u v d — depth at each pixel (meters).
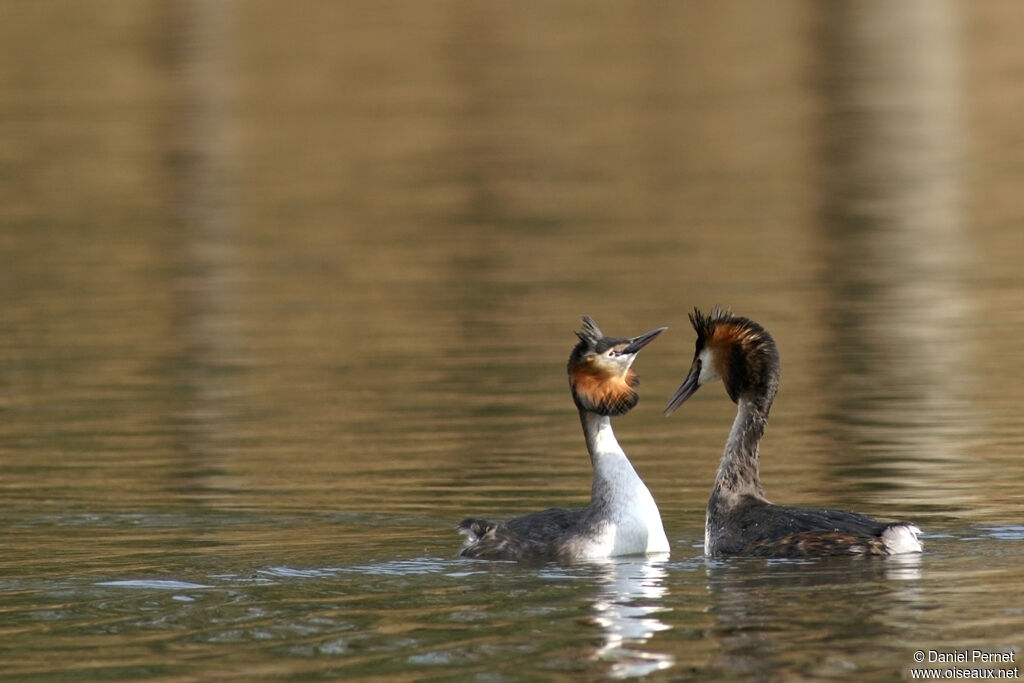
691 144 38.00
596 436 12.20
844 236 28.02
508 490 14.05
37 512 13.35
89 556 11.77
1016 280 24.17
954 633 9.32
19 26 54.41
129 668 8.98
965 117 40.34
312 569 11.30
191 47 51.03
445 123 41.00
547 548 11.72
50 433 16.66
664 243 27.70
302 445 15.95
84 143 39.19
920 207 30.59
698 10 56.50
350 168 36.09
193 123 41.41
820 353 20.02
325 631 9.65
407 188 33.84
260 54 49.81
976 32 52.06
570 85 45.31
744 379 12.59
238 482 14.41
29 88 45.97
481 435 16.22
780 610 9.91
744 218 29.94
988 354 19.66
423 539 12.38
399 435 16.28
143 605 10.28
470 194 33.03
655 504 12.40
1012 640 9.15
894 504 13.19
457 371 19.34
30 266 27.14
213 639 9.50
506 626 9.70
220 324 22.52
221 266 26.84
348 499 13.77
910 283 24.16
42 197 33.62
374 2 57.88
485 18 55.38
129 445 16.06
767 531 11.73
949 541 11.78
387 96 44.28
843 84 45.09
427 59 49.00
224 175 35.53
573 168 35.56
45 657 9.20
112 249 28.47
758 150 37.06
